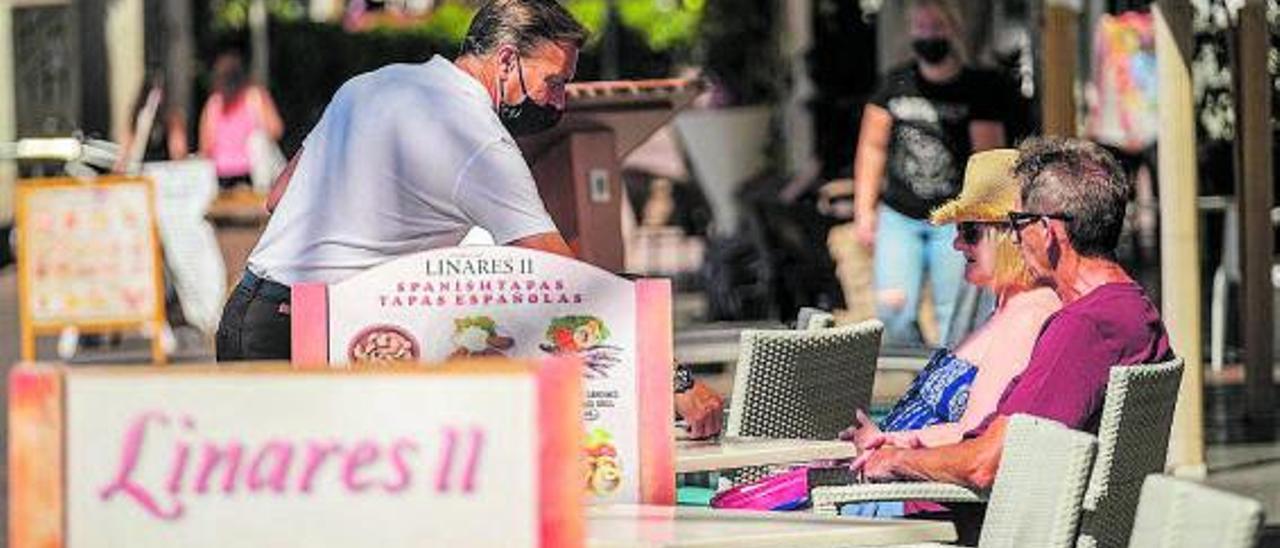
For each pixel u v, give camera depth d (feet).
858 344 46.44
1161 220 63.52
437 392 21.90
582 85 55.72
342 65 207.00
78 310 98.68
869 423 39.32
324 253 43.55
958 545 39.50
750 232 107.24
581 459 22.44
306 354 33.45
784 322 95.20
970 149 80.12
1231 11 75.82
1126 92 94.89
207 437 22.33
